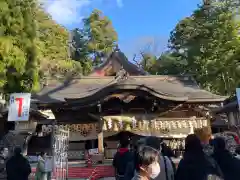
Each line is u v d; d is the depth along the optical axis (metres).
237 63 25.02
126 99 13.31
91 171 14.82
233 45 25.28
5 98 14.59
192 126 14.15
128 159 5.53
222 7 29.58
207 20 31.97
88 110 14.13
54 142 11.27
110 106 14.09
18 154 6.94
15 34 13.86
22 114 10.22
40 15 31.73
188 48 35.72
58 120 14.05
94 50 52.91
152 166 3.03
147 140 3.18
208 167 3.65
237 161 4.51
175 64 46.34
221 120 25.44
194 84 18.22
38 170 9.27
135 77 19.03
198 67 34.75
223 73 28.89
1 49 13.05
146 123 13.90
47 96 15.27
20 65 13.70
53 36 35.25
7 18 13.37
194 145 3.85
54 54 34.69
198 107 14.43
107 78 18.84
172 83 18.33
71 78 18.48
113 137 18.25
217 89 32.34
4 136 13.09
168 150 8.40
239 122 15.54
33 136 13.66
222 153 4.55
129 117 13.85
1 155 12.17
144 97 13.50
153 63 49.62
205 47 31.69
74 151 19.14
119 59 22.42
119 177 5.59
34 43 14.95
